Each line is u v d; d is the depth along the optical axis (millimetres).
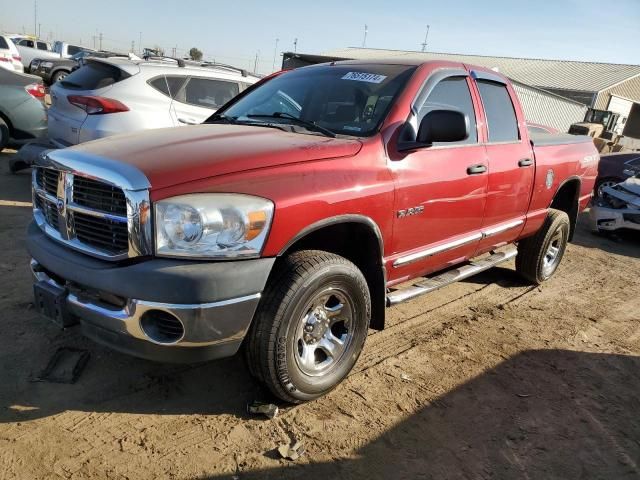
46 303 2779
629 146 30328
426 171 3469
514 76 37969
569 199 5789
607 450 2994
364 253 3291
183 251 2424
